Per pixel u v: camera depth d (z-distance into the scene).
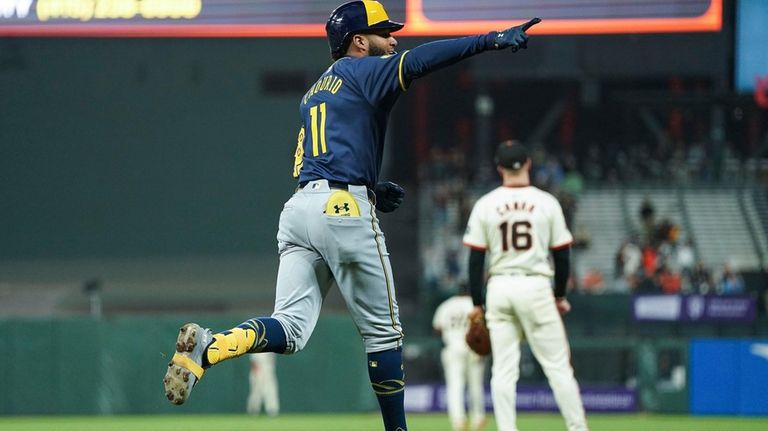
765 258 81.75
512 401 25.66
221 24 52.88
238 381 50.84
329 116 17.12
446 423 46.69
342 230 16.73
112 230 99.44
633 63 84.44
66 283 95.06
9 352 50.53
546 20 51.16
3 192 98.81
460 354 41.19
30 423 47.12
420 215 88.25
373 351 17.52
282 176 99.75
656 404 51.09
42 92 97.88
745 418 49.69
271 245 99.69
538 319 25.50
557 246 25.75
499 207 25.84
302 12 52.84
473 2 51.09
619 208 87.25
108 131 98.94
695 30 51.12
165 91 98.81
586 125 103.94
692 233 84.94
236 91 99.00
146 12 52.84
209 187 99.75
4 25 52.88
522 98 105.56
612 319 59.94
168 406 50.56
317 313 17.31
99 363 50.59
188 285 94.88
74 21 52.94
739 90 57.03
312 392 50.84
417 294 85.94
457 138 105.00
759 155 92.62
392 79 16.77
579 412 25.31
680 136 100.38
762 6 56.12
